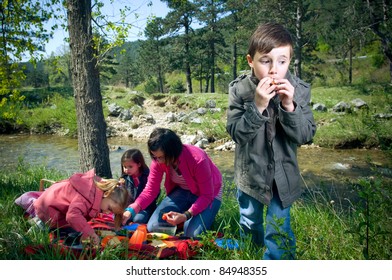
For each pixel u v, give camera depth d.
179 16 29.39
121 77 61.22
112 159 11.81
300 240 3.54
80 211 3.36
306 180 8.55
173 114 18.34
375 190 2.74
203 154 3.78
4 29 6.50
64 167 10.51
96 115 5.96
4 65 6.61
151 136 3.49
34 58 6.64
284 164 2.66
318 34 22.22
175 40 31.11
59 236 3.45
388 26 9.24
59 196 3.52
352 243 3.33
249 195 2.80
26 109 19.56
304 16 23.08
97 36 5.79
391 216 3.08
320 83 30.77
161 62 36.69
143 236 3.46
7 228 3.58
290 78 2.59
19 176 6.30
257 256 3.01
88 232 3.30
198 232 3.68
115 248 3.21
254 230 3.01
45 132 17.73
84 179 3.52
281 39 2.35
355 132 12.34
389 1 17.62
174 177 3.99
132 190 4.50
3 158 11.81
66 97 23.31
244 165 2.75
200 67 36.12
